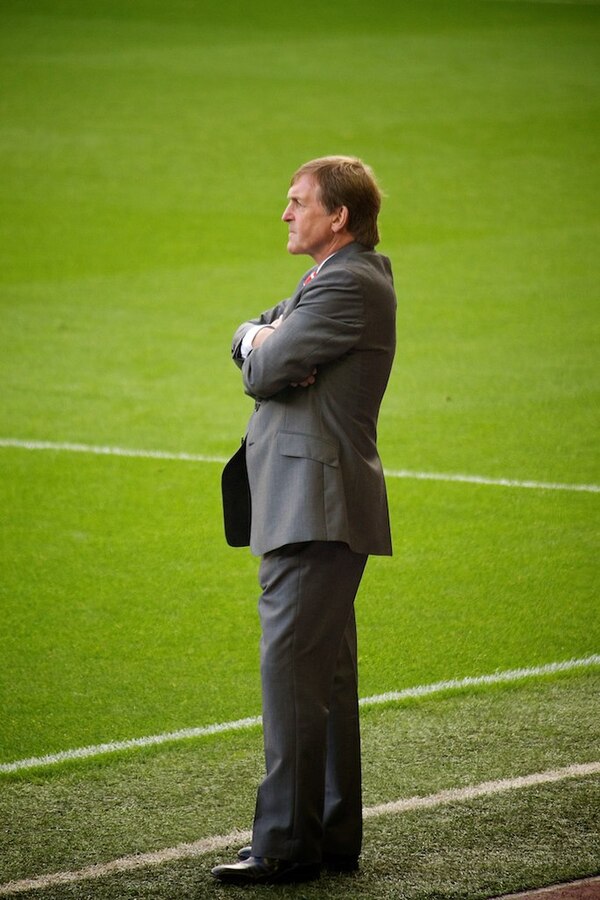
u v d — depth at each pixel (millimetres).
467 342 39000
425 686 18500
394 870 13359
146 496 27094
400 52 93250
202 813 14766
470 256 48906
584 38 98438
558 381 35281
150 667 19219
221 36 99188
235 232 52375
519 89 80438
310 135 69438
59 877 13234
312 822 12914
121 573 22969
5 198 57125
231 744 16688
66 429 31422
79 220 53906
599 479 28125
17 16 105375
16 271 46875
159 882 13102
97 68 86062
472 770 15781
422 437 30922
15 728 17172
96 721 17406
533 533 25016
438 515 25953
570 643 20094
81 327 40375
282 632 12867
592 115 73562
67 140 67562
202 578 22781
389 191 58750
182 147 66625
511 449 30047
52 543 24375
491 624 20828
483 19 107750
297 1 116375
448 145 67312
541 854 13617
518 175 61531
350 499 13047
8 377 35469
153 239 51312
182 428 31625
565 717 17406
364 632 20516
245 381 13109
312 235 13359
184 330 40250
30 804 15000
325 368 13102
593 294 43938
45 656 19547
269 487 12992
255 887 12945
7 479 27969
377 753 16312
